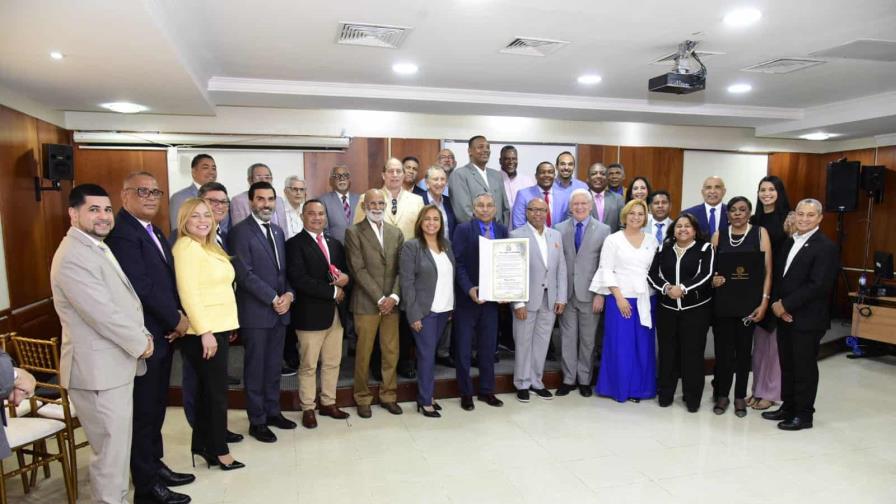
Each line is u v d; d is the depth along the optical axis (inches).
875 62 177.6
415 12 132.4
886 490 114.0
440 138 253.6
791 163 301.9
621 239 161.3
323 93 207.6
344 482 114.8
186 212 109.7
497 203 189.6
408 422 147.5
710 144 289.7
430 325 148.8
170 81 161.9
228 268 114.5
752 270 148.7
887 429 147.3
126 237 100.1
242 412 154.9
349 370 175.3
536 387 167.9
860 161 286.0
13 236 169.3
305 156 240.5
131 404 95.7
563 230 167.3
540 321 164.2
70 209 90.0
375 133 247.3
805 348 142.8
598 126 272.7
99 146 220.7
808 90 219.6
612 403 163.2
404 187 180.1
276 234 138.2
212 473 118.3
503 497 109.3
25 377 80.1
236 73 190.7
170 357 109.6
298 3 125.9
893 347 231.6
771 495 111.3
